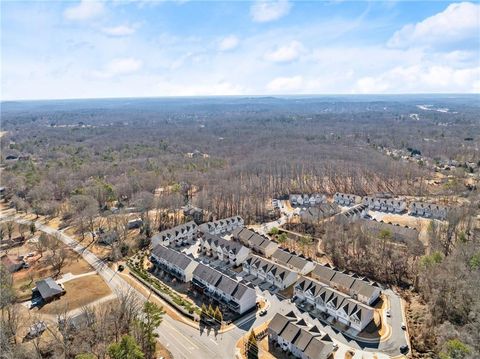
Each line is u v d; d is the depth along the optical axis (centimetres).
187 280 10050
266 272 9931
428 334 7231
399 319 7975
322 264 10638
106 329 7256
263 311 8469
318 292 8600
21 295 9362
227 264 11112
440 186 18925
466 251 9000
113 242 12431
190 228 13188
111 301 8975
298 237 12862
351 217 13875
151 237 12925
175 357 6962
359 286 8856
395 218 15362
